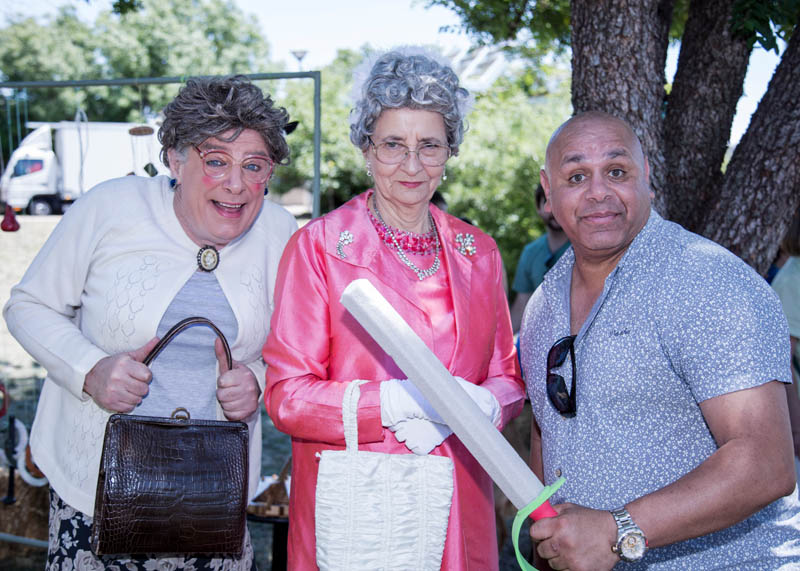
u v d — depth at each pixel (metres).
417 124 1.68
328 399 1.63
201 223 1.89
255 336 2.04
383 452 1.68
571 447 1.62
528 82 6.84
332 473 1.58
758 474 1.34
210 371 2.00
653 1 2.62
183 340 1.95
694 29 2.92
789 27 3.09
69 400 1.99
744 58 2.87
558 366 1.66
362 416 1.60
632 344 1.52
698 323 1.44
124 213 1.96
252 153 1.83
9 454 3.32
